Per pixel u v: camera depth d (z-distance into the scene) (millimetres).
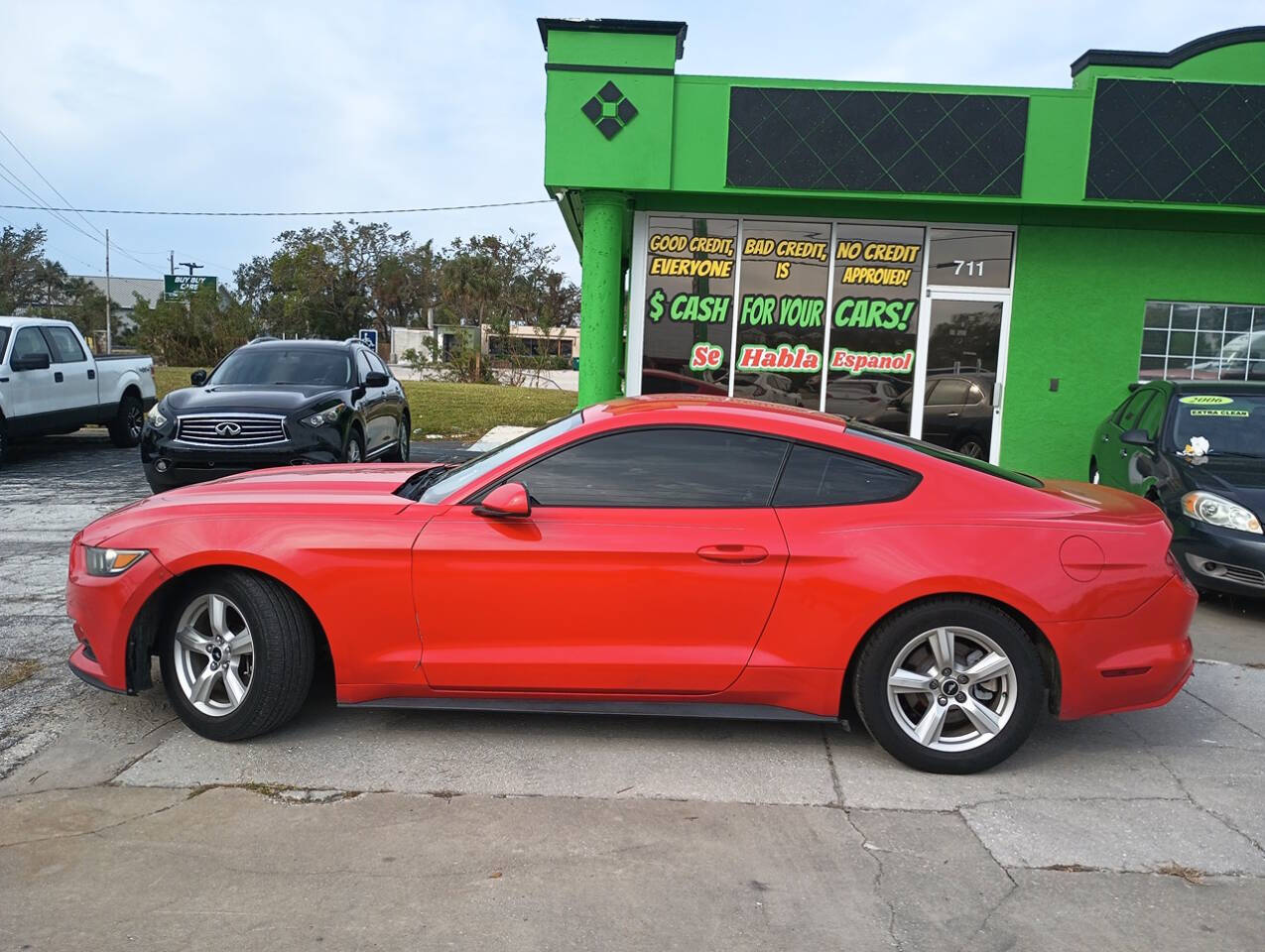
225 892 3148
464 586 4121
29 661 5320
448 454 14711
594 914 3053
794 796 3924
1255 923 3082
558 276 57000
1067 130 10188
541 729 4559
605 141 10203
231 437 9328
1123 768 4277
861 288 11117
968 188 10242
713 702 4234
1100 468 9375
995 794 3980
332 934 2922
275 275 64125
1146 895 3229
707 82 10219
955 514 4152
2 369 11812
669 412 4391
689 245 11094
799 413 4656
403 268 70938
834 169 10258
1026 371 11156
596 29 10070
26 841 3455
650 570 4094
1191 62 10172
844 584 4047
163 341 45250
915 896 3197
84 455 13898
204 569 4254
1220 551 6566
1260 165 10148
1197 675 5594
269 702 4211
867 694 4113
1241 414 7934
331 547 4133
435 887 3195
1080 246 10961
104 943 2861
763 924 3020
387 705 4250
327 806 3752
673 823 3668
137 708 4711
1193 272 10961
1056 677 4113
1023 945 2939
